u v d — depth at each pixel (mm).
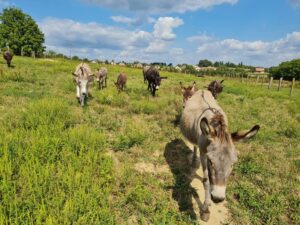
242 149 6762
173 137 7270
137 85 17281
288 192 5027
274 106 13219
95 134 6117
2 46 61000
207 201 3963
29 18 64250
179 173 5438
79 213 3580
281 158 6402
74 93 11359
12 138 5289
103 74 14195
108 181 4578
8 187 3838
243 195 4848
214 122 3291
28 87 11406
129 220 3932
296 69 73438
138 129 7238
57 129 6168
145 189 4512
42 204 3469
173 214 4109
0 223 3094
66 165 4805
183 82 22422
